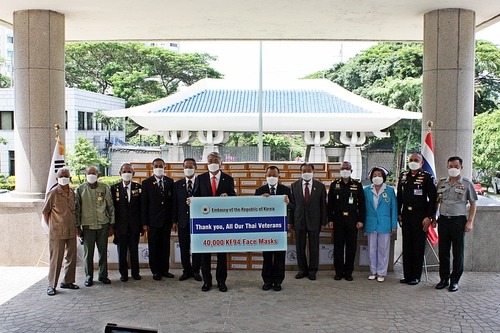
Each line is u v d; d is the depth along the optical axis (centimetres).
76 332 587
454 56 877
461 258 751
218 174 771
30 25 890
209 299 708
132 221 786
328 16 977
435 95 889
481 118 2420
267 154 2189
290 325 610
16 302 694
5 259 895
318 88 2084
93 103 3259
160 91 3678
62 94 923
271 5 902
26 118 895
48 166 902
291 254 870
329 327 604
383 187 805
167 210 801
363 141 2062
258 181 884
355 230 801
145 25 1060
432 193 767
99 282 789
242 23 1046
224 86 2089
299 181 816
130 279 806
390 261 866
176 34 1156
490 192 2458
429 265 866
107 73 3675
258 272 859
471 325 614
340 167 838
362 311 661
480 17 944
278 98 2042
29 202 880
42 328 600
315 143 2067
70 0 844
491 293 740
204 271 748
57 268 733
